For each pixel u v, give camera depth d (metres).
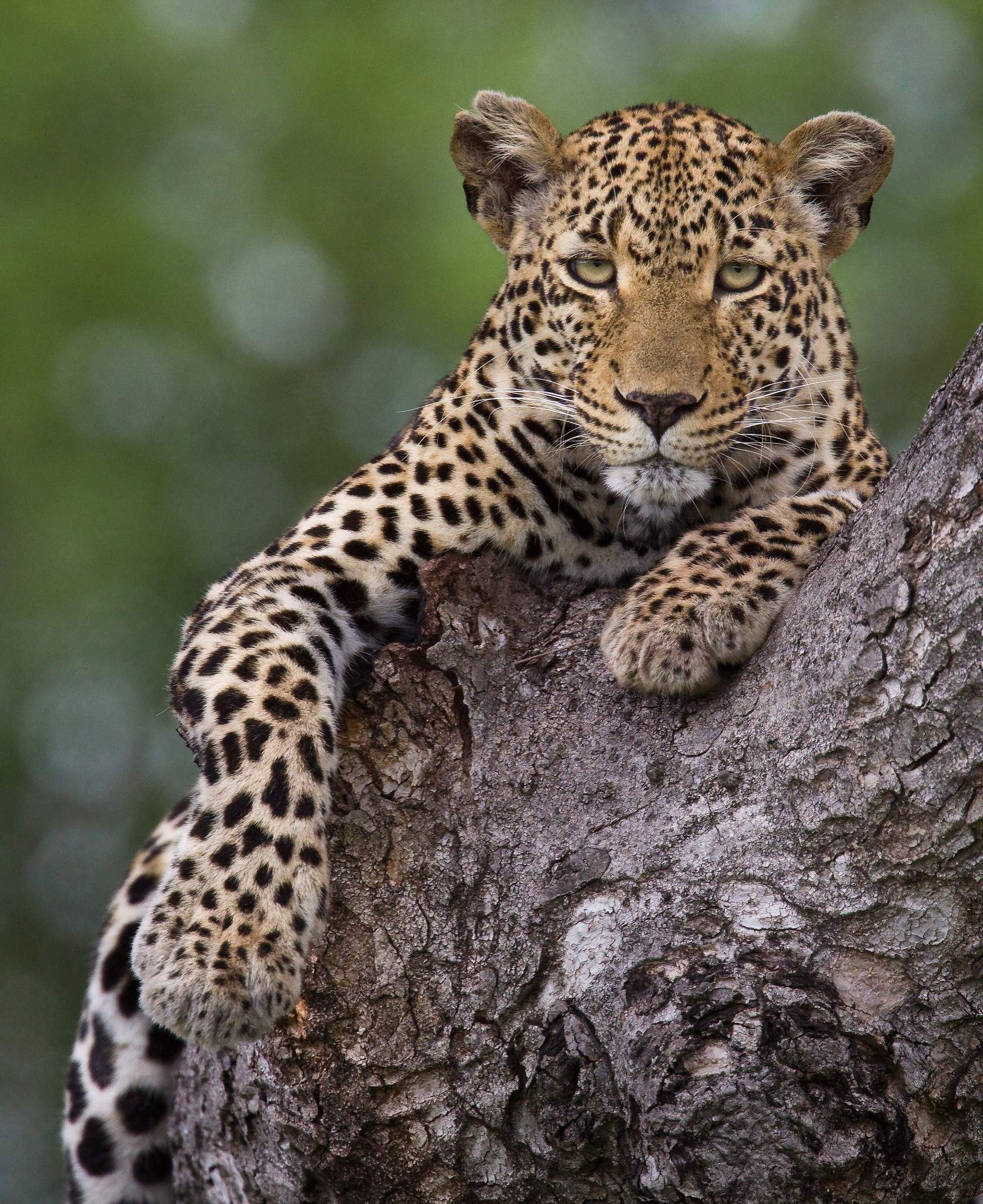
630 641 7.98
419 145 23.09
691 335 9.40
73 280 22.12
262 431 22.59
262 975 7.60
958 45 22.92
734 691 7.62
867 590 6.90
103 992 10.48
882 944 7.00
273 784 8.00
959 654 6.54
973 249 21.73
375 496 9.56
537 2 24.20
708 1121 6.85
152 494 21.44
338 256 23.19
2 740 20.36
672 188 9.61
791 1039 6.88
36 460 21.66
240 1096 8.31
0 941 20.20
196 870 7.96
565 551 9.88
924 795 6.75
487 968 7.70
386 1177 7.86
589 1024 7.43
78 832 20.62
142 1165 10.45
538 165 10.29
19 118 23.36
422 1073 7.72
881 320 21.69
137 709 20.59
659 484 9.39
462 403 9.87
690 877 7.39
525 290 9.98
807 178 10.22
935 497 6.65
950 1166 7.05
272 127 23.73
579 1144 7.43
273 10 24.75
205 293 22.70
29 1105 19.89
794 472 9.84
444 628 8.41
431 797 8.01
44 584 20.89
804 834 7.13
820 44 22.83
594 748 7.94
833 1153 6.80
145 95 23.64
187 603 20.94
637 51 23.80
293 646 8.73
